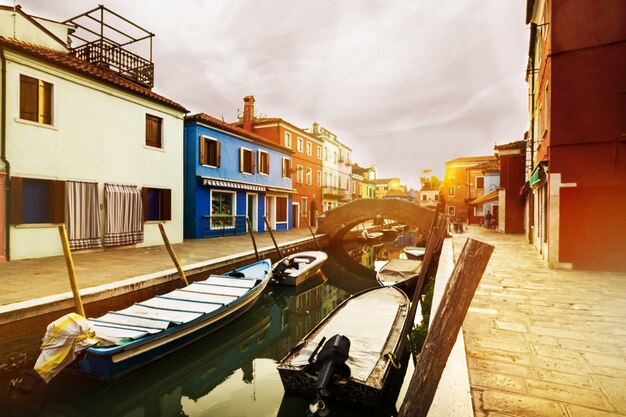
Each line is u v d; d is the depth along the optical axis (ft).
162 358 19.08
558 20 28.94
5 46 31.22
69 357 15.11
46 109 34.96
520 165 73.20
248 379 19.16
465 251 8.01
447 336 7.90
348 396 13.58
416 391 8.03
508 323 15.72
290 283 37.78
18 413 15.07
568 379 10.59
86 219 37.88
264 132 89.76
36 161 33.71
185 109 51.31
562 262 29.04
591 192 28.19
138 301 25.18
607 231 27.81
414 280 35.40
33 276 25.73
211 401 16.84
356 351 16.10
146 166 45.83
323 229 77.36
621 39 27.25
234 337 25.68
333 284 45.14
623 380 10.51
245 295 25.88
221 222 63.82
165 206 48.55
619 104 27.50
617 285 23.11
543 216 34.94
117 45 46.80
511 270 28.73
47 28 40.86
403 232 141.59
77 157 37.45
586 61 28.22
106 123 40.60
